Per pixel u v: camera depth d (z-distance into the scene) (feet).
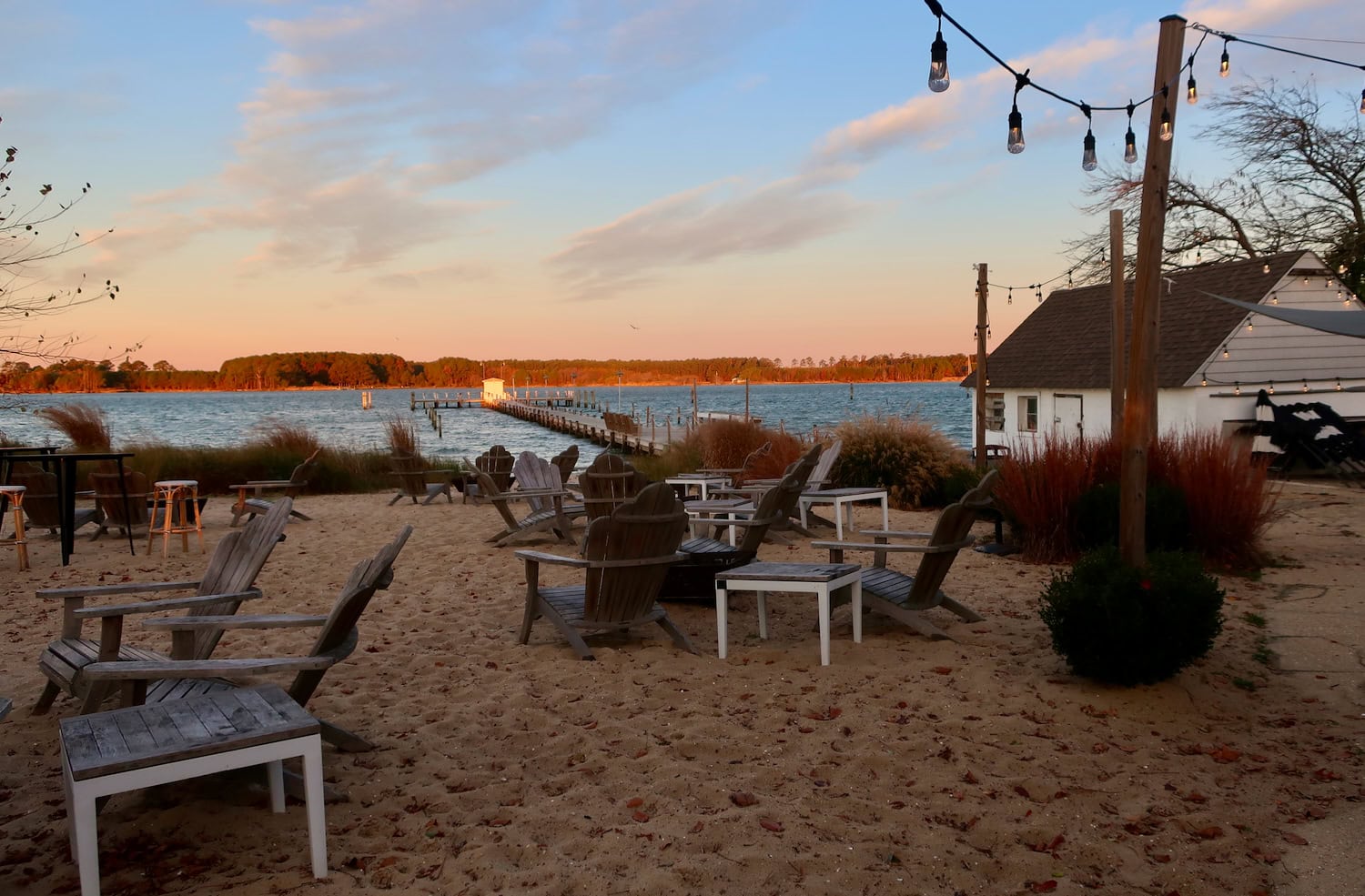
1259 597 22.33
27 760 12.78
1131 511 17.81
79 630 15.06
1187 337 57.00
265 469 52.21
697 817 10.94
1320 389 55.26
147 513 33.32
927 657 17.35
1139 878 9.75
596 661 17.29
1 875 9.58
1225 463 26.86
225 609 14.97
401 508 43.78
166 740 9.01
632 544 17.22
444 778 12.19
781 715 14.30
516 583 25.02
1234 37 20.85
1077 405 62.69
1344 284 55.98
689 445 57.11
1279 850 10.33
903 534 21.38
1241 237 79.82
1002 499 28.94
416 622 20.58
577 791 11.66
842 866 9.84
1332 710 14.71
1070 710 14.49
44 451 35.35
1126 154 20.79
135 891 9.23
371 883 9.46
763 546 30.89
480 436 155.33
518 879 9.52
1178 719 14.23
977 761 12.61
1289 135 72.38
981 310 46.39
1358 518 34.55
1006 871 9.82
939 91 14.62
